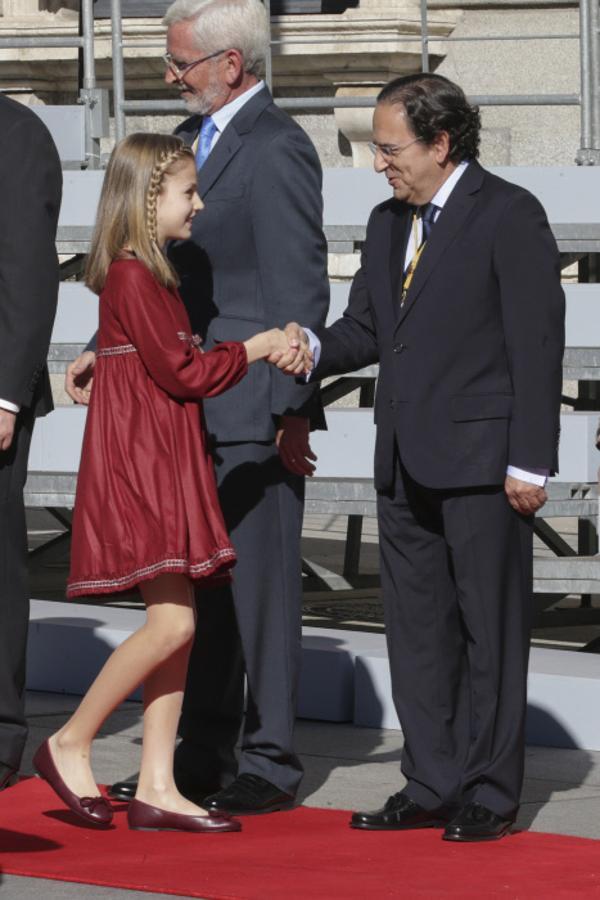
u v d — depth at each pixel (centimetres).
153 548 1023
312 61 2589
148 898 925
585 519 1894
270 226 1088
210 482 1043
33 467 1772
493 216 1035
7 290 1118
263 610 1116
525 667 1058
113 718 1377
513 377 1032
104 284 1051
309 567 1991
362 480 1694
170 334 1030
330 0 2602
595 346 1769
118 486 1038
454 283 1038
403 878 955
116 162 1048
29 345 1120
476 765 1049
